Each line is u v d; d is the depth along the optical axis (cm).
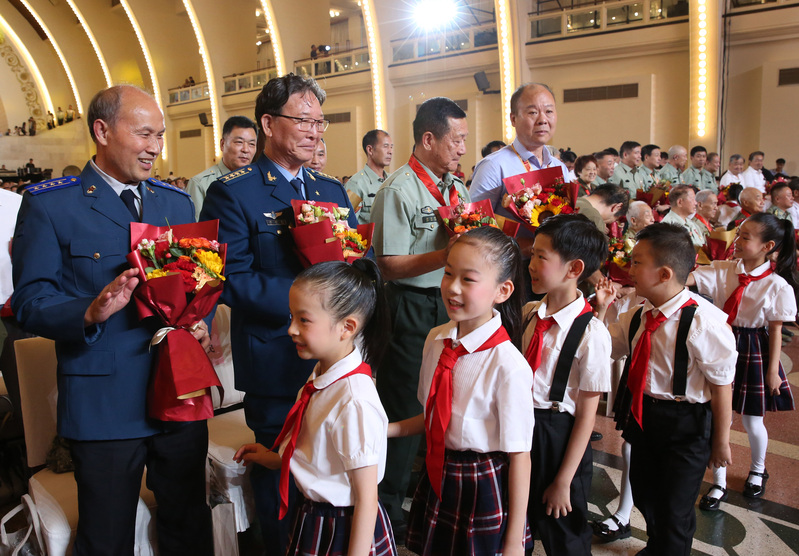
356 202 396
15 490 263
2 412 262
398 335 238
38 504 192
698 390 191
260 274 189
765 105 927
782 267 265
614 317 298
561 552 176
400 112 1410
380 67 1383
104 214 170
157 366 169
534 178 252
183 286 161
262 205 192
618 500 266
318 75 1628
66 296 161
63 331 154
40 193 166
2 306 253
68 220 166
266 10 1658
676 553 191
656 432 196
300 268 193
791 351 484
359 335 156
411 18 1348
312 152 200
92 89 2753
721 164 986
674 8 1004
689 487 191
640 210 382
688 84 1002
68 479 205
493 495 149
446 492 151
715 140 952
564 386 170
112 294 148
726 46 965
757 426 268
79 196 170
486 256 145
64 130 2708
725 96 976
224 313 265
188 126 2214
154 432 172
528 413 145
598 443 324
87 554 167
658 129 1039
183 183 1495
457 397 151
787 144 916
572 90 1123
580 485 178
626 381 208
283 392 189
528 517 180
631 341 207
